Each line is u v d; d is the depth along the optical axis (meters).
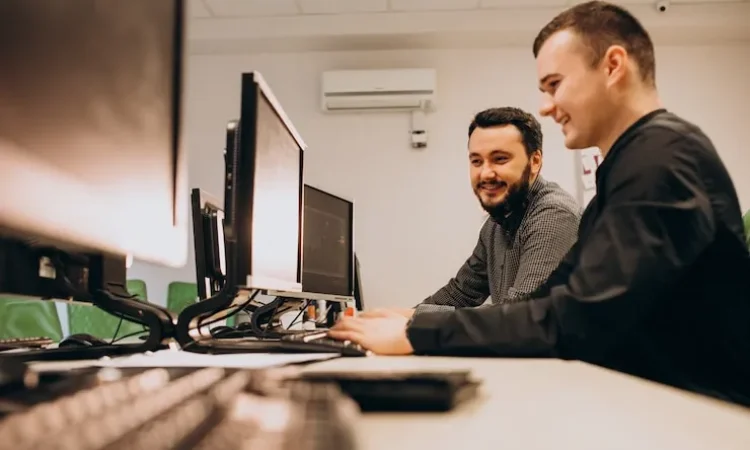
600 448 0.32
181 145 1.03
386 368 0.68
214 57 4.46
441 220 4.25
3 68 0.53
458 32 4.11
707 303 1.05
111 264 0.92
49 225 0.62
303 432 0.26
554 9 4.04
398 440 0.34
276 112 1.18
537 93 4.31
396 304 4.19
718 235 1.01
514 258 2.09
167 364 0.71
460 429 0.37
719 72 4.25
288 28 4.15
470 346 0.90
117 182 0.78
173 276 4.24
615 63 1.21
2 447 0.20
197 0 3.92
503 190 2.14
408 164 4.30
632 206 0.94
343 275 2.28
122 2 0.77
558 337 0.89
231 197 1.07
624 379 0.62
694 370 1.08
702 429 0.37
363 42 4.27
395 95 4.22
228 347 0.92
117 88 0.77
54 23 0.61
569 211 1.92
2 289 0.66
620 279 0.90
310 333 1.43
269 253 1.12
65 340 1.18
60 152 0.63
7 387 0.37
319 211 2.03
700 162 1.00
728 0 3.94
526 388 0.56
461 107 4.33
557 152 4.23
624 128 1.22
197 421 0.25
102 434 0.22
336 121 4.37
